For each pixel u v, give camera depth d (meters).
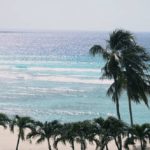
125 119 64.12
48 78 109.94
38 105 74.56
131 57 39.19
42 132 35.69
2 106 73.56
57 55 198.62
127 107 72.25
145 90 41.22
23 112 68.62
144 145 35.00
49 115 66.56
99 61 159.12
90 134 33.31
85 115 66.56
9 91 89.62
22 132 38.31
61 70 129.12
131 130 34.06
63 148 43.06
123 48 39.97
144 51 40.34
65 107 72.62
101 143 33.62
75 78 109.62
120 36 39.56
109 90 41.34
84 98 81.06
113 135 33.25
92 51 39.16
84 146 34.06
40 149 43.00
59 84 99.19
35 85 97.75
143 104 73.75
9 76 114.62
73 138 33.59
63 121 62.47
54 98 81.50
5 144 45.19
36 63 155.25
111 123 33.38
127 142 34.41
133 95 40.75
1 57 186.12
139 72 40.25
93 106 73.31
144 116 65.88
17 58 181.00
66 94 85.69
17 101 78.50
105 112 68.62
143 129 34.03
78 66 142.00
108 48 40.12
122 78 39.00
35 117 65.06
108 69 38.97
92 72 123.38
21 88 93.56
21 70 129.50
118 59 38.91
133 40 40.00
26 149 43.22
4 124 39.88
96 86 95.69
